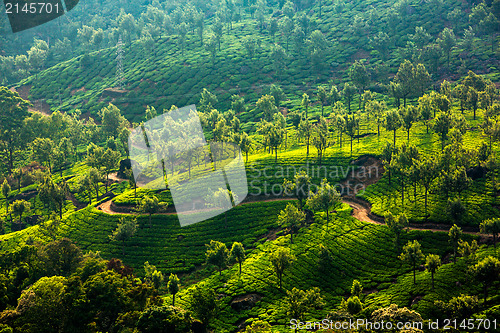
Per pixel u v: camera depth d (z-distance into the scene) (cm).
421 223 9750
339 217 10481
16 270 8056
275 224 10625
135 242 10450
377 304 7469
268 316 7738
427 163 9956
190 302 8200
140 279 9275
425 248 8881
